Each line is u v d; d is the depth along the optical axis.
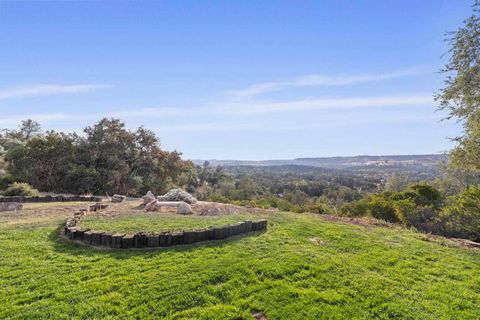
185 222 8.03
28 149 20.12
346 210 15.34
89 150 22.45
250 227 7.36
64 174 21.28
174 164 25.84
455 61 8.34
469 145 9.52
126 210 9.89
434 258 6.18
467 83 8.08
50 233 6.80
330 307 3.86
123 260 5.15
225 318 3.55
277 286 4.32
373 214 12.77
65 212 9.68
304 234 7.41
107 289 4.11
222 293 4.09
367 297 4.20
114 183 22.17
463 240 8.32
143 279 4.41
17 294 3.95
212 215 9.58
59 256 5.30
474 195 10.15
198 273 4.61
